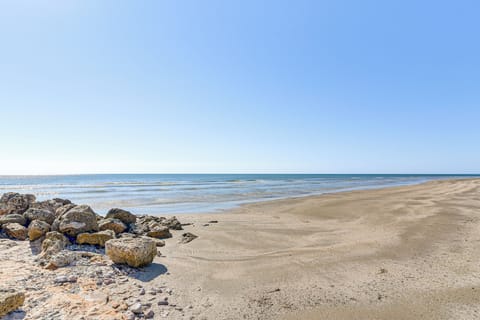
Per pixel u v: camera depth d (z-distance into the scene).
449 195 21.33
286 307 4.14
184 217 13.55
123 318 3.57
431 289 4.72
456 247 7.21
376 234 8.91
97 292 4.31
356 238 8.45
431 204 15.84
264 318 3.84
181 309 4.02
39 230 7.20
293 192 30.94
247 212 15.45
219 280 5.17
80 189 36.84
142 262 5.64
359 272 5.55
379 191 28.86
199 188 39.09
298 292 4.65
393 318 3.84
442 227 9.62
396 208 14.55
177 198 24.42
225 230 9.98
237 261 6.32
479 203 16.19
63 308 3.69
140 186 44.69
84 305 3.83
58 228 7.42
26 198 10.15
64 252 5.73
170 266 5.90
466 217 11.55
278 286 4.90
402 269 5.69
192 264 6.09
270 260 6.39
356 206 16.06
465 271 5.51
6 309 3.38
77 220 7.48
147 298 4.28
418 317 3.86
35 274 4.77
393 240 8.00
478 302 4.24
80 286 4.45
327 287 4.85
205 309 4.05
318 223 11.39
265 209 16.56
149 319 3.70
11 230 7.43
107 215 9.55
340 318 3.84
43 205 9.84
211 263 6.18
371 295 4.53
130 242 5.86
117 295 4.29
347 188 38.28
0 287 3.99
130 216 9.70
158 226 9.23
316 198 22.08
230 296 4.50
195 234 9.30
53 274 4.86
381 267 5.82
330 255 6.71
